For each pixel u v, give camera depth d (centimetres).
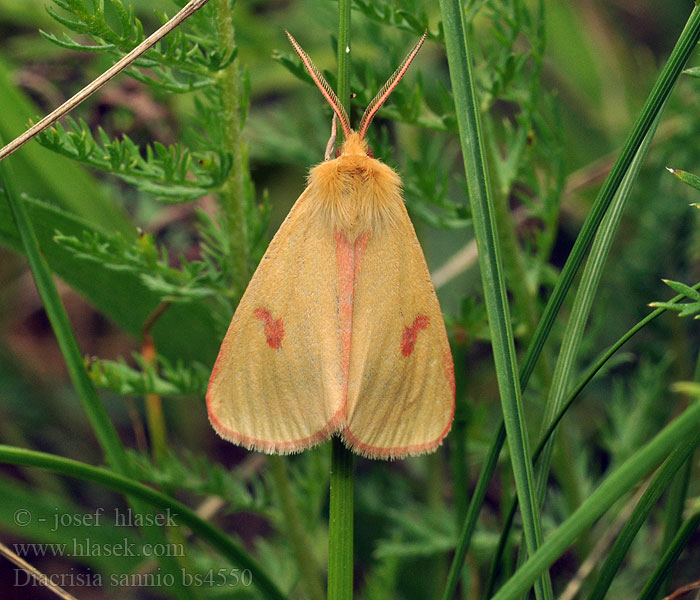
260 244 26
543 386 26
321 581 27
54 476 30
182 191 24
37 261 24
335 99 24
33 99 28
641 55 34
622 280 29
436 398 24
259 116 30
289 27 30
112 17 27
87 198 27
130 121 28
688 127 28
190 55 24
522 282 26
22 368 30
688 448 23
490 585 24
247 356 24
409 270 24
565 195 29
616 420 28
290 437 24
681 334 28
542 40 25
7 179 24
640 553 27
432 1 28
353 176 24
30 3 28
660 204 28
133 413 27
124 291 26
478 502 23
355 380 23
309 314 24
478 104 23
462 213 25
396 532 27
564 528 21
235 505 26
